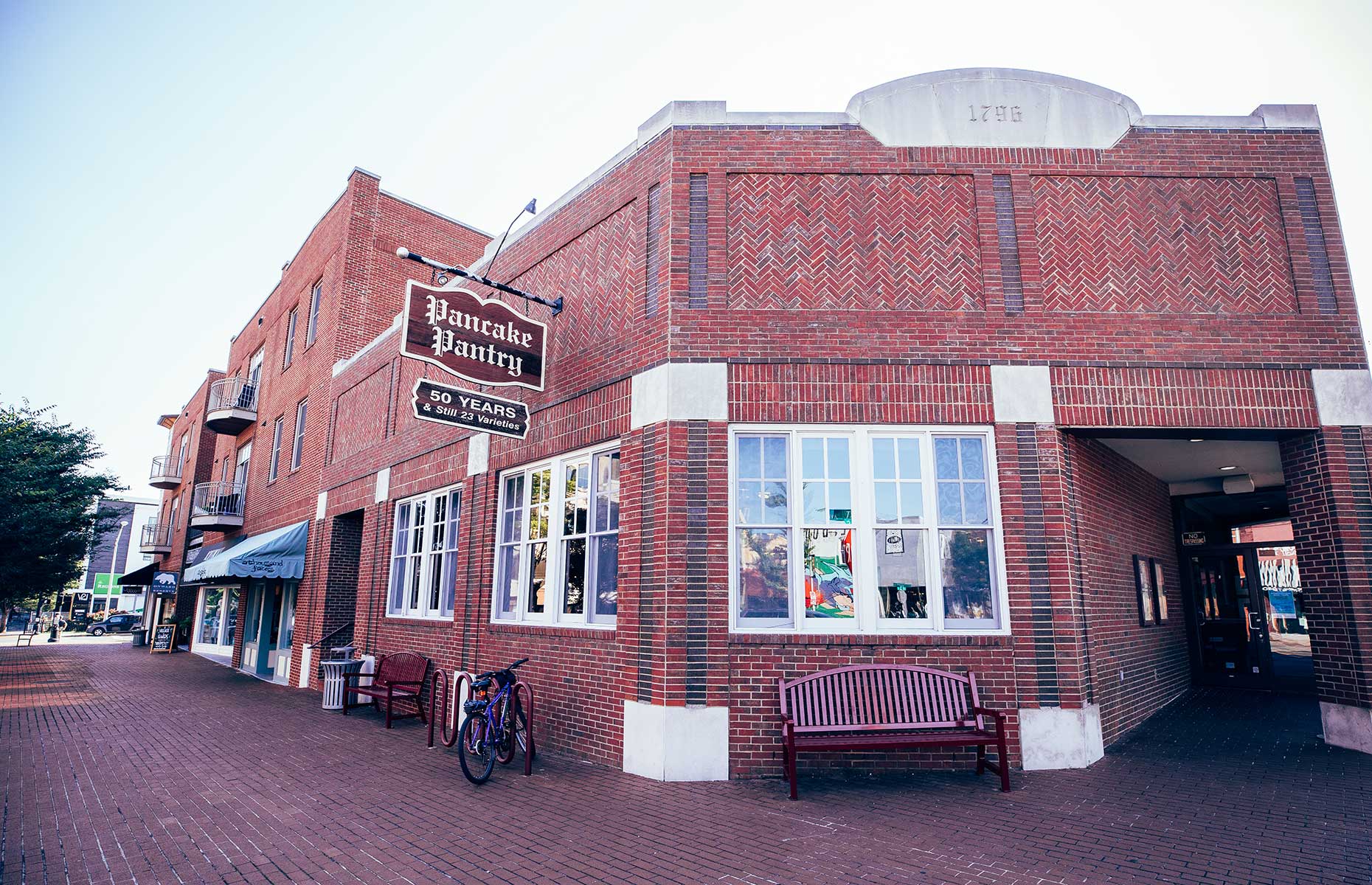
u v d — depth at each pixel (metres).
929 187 8.34
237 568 15.52
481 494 10.53
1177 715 9.73
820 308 8.02
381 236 17.77
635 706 7.46
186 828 5.62
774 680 7.18
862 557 7.52
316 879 4.59
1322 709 7.68
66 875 4.70
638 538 7.83
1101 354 7.87
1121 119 8.52
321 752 8.48
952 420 7.70
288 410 19.55
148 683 16.22
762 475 7.79
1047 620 7.23
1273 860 4.64
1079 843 5.01
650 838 5.30
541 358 9.35
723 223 8.23
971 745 6.89
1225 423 7.73
